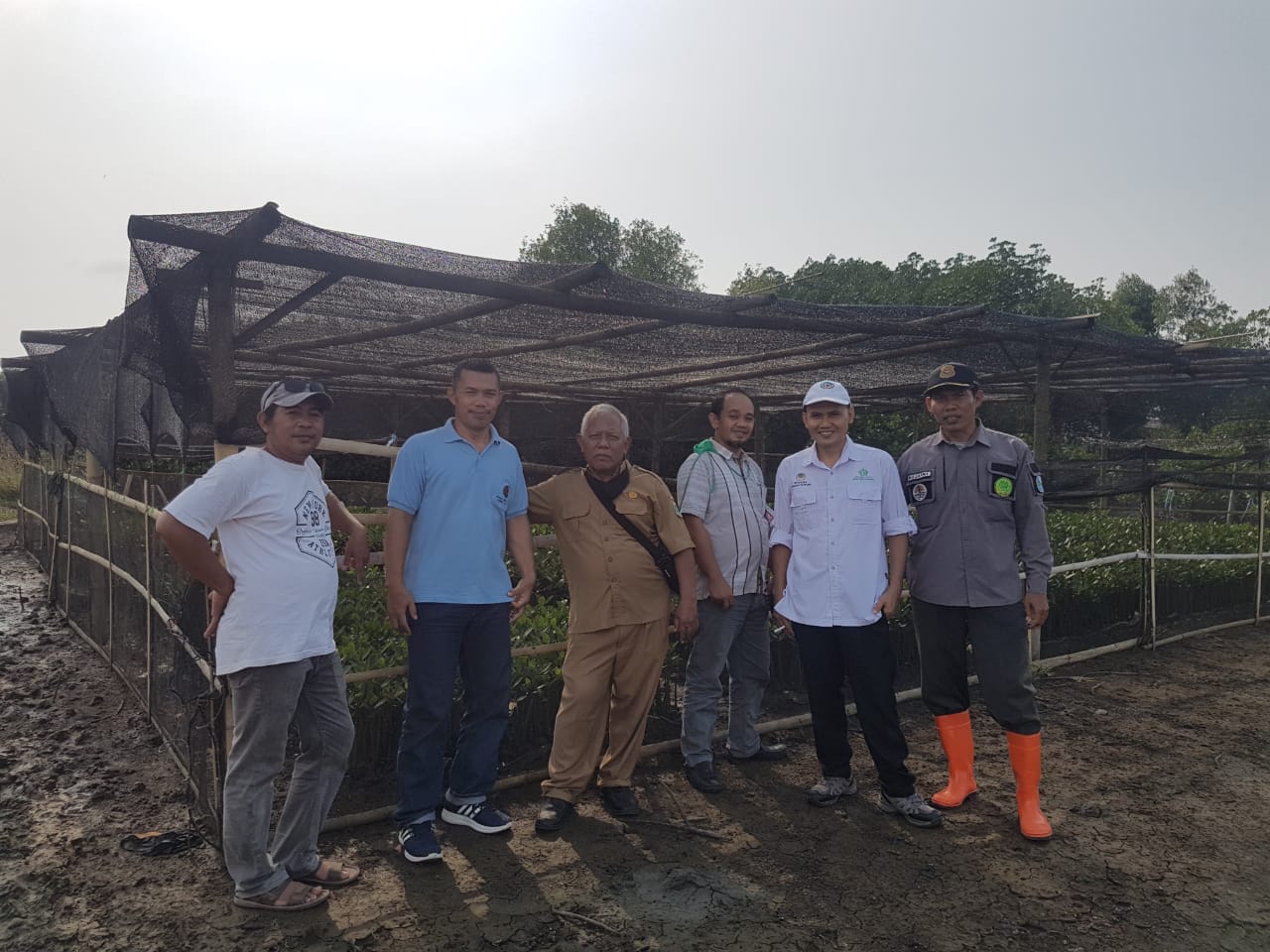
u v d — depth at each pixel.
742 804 4.11
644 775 4.47
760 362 8.84
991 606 3.83
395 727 4.32
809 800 4.08
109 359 4.77
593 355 8.28
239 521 2.91
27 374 9.09
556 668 4.82
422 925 2.99
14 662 6.71
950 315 6.05
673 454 17.38
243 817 2.97
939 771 4.58
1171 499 13.34
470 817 3.69
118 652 6.18
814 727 4.10
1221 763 4.65
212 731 3.46
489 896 3.20
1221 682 6.23
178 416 3.61
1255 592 8.54
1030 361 8.16
